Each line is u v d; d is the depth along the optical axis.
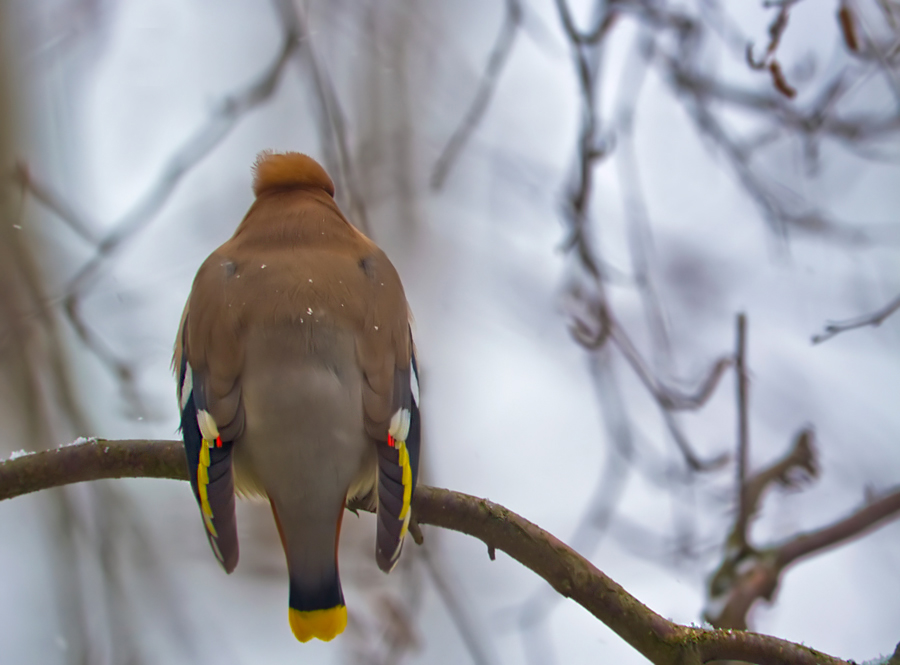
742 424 10.62
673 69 12.58
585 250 11.99
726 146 12.95
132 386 11.42
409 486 7.00
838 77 12.29
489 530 7.16
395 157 15.59
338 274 7.54
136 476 7.62
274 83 11.18
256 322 7.22
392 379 7.36
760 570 10.44
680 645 6.75
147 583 12.34
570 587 6.98
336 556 6.91
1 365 13.04
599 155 11.90
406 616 11.38
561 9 11.65
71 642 11.77
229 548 6.59
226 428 7.03
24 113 16.31
